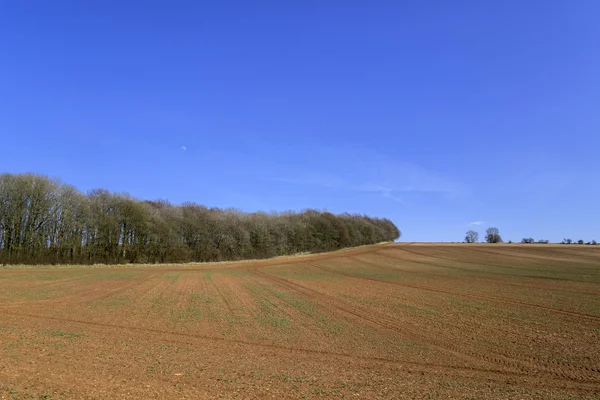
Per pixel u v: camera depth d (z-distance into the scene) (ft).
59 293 105.19
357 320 77.20
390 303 99.30
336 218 391.86
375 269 216.74
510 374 44.91
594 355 53.31
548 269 201.98
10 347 48.49
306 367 45.50
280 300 103.04
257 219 314.96
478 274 181.68
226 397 33.55
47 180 205.98
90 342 53.83
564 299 105.09
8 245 195.00
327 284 145.59
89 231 220.64
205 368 43.04
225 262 256.93
